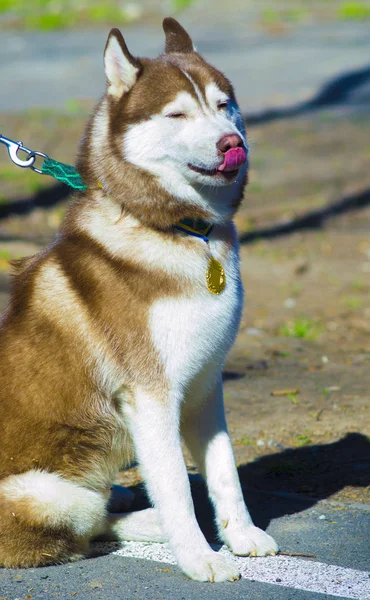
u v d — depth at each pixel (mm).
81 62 25906
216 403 4922
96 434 4828
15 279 5094
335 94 21750
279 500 5582
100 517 4758
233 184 4898
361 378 8078
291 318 10422
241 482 5902
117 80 4848
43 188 15805
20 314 4883
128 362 4609
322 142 18547
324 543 4879
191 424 4977
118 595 4309
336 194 15609
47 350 4738
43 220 14344
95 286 4680
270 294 11375
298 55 25734
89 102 21219
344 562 4613
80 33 31266
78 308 4711
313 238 13766
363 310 10711
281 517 5305
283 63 24734
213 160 4559
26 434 4703
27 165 5297
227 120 4797
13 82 23688
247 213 14781
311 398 7527
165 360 4578
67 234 4961
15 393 4723
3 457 4703
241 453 6406
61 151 17156
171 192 4684
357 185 15992
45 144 17734
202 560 4484
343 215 14758
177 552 4539
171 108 4676
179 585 4414
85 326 4688
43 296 4832
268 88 22281
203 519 5410
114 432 4875
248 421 7023
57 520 4578
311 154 17797
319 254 13055
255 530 4820
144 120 4695
